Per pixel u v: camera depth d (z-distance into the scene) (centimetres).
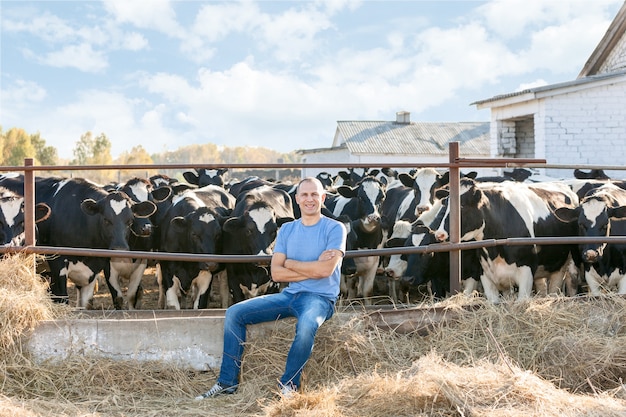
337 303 804
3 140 6322
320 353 503
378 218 844
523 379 417
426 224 780
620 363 476
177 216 778
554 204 791
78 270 791
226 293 861
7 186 863
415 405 408
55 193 815
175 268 768
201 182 1353
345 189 867
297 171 4731
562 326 518
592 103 1471
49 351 514
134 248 822
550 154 1473
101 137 7406
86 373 496
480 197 722
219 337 523
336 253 493
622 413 384
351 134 3788
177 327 521
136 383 498
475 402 400
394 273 796
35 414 424
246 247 746
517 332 518
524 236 742
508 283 749
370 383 433
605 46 1656
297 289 499
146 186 909
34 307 519
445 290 791
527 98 1480
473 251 760
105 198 764
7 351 502
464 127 4003
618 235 734
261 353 504
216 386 484
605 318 532
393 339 522
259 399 459
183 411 451
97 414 438
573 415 382
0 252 586
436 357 477
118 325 518
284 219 763
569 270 806
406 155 3653
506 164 587
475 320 527
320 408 411
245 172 4712
